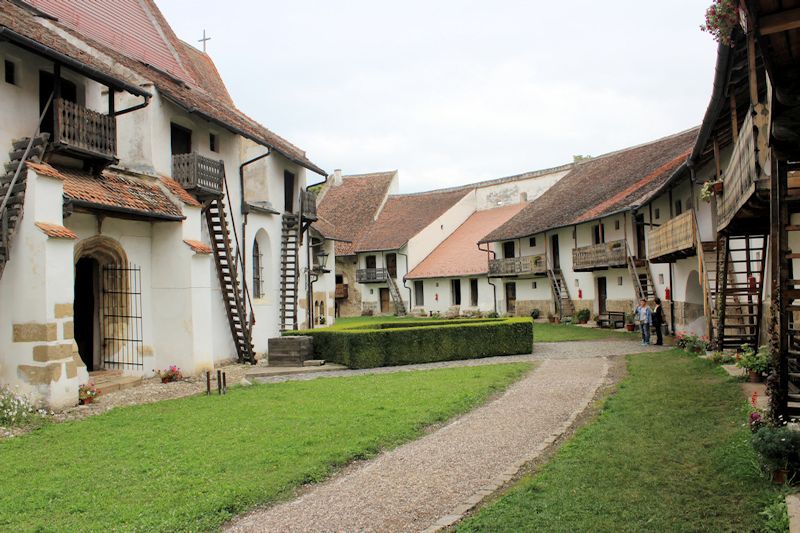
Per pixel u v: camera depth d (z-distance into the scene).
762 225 13.62
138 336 16.58
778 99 6.47
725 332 17.69
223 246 21.11
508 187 53.75
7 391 12.29
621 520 5.88
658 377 13.85
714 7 8.59
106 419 11.46
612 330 28.92
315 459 8.29
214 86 28.20
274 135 26.64
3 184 12.70
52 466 8.35
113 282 16.34
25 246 12.38
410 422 10.43
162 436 9.90
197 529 6.13
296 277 24.72
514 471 7.83
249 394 13.94
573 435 9.41
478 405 12.26
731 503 6.07
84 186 14.30
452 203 55.03
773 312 8.25
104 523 6.24
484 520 6.09
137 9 23.52
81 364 13.83
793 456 6.31
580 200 36.47
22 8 16.56
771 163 7.75
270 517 6.52
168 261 17.08
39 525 6.21
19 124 13.61
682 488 6.58
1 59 13.18
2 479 7.79
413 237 51.31
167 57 23.34
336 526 6.24
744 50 10.63
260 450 8.79
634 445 8.33
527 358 20.02
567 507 6.28
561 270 36.72
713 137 15.67
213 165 18.92
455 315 47.00
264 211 23.47
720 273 16.30
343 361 19.45
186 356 16.91
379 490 7.28
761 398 10.22
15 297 12.41
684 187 22.12
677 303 24.16
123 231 16.22
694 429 8.88
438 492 7.16
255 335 22.83
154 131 17.50
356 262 55.16
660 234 21.88
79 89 15.70
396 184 62.56
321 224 35.94
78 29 19.38
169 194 17.19
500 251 43.94
